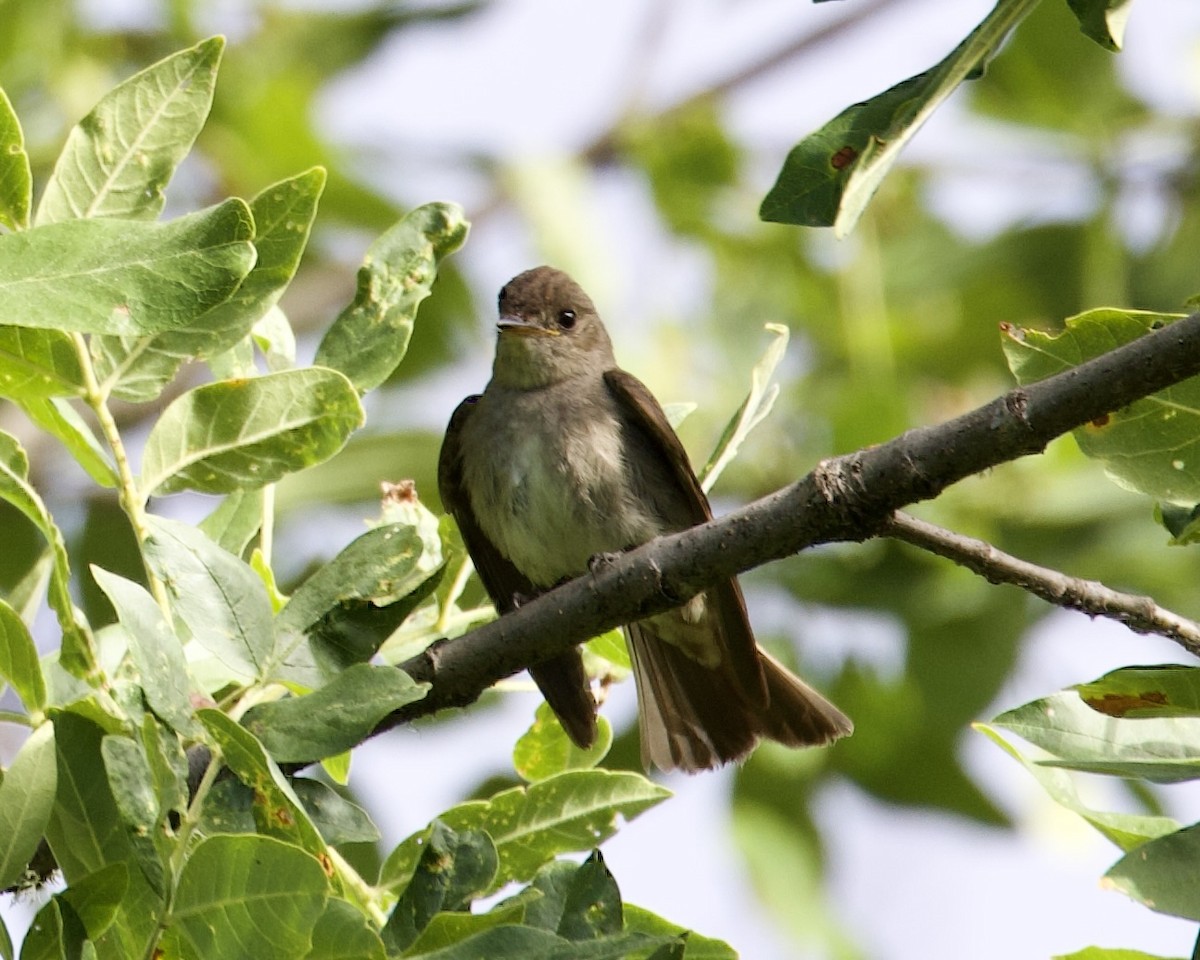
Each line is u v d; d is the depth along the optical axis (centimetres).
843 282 1480
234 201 639
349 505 1367
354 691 649
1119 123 1565
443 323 1542
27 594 830
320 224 1520
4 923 609
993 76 1571
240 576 691
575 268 1450
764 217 566
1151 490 704
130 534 1345
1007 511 1308
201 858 568
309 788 675
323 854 614
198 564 687
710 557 746
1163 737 660
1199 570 1303
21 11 1371
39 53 1397
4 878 634
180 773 608
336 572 700
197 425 735
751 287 1559
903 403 1363
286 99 1450
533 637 770
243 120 1455
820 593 1349
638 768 1371
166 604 698
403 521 851
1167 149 1562
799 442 1415
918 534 722
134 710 631
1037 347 697
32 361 710
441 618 838
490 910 591
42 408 726
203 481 739
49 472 1390
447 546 852
